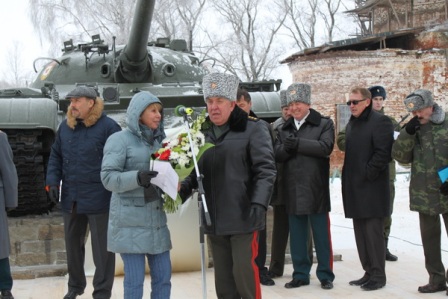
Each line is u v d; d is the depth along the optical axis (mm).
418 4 31109
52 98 9539
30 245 8516
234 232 5191
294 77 27688
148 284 7520
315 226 7402
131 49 10000
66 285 7566
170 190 5070
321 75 26406
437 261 7105
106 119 6656
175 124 9648
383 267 7328
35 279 7930
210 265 8336
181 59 11742
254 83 10383
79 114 6508
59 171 6781
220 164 5289
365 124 7344
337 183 19906
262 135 5328
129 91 10367
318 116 7543
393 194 8742
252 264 5242
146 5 8953
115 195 5359
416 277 7840
